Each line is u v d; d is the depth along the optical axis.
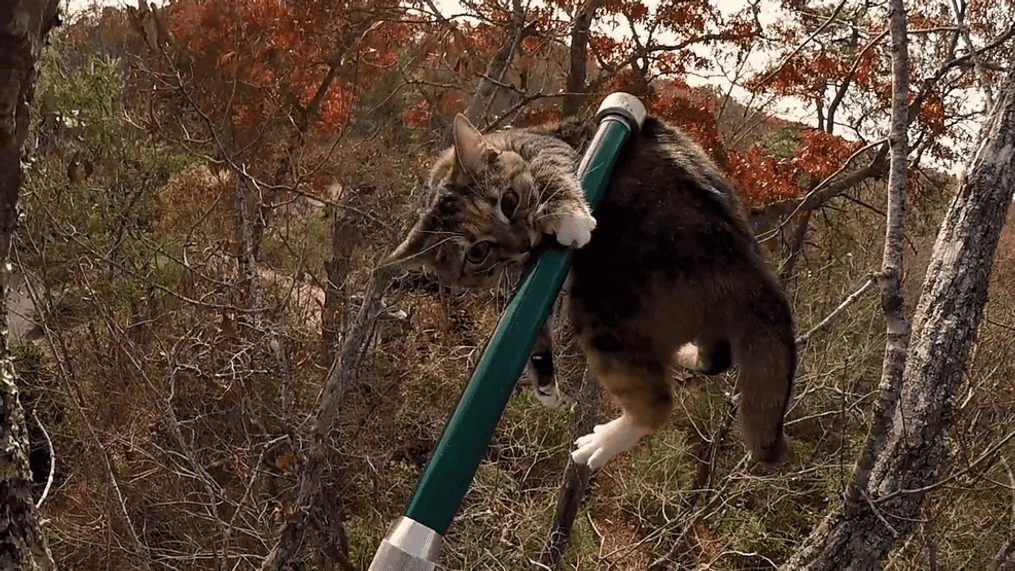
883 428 1.32
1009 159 1.56
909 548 2.80
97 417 2.51
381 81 2.72
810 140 3.23
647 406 0.98
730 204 0.98
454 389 2.92
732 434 3.43
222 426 2.79
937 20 2.88
